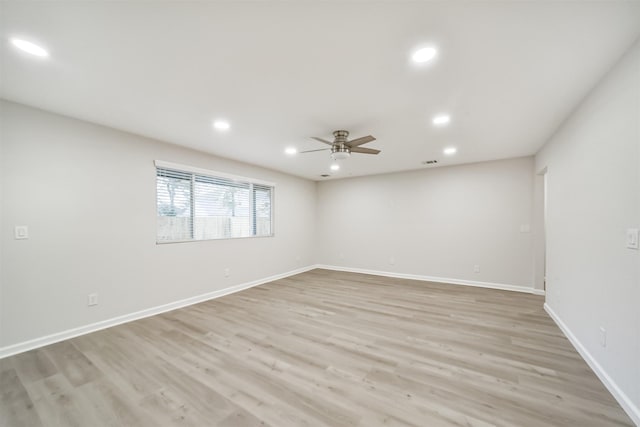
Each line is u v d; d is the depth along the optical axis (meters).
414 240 5.47
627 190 1.62
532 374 2.02
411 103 2.39
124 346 2.52
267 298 4.11
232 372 2.07
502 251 4.61
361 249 6.17
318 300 3.99
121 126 2.99
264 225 5.32
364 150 3.24
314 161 4.69
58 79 2.00
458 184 5.00
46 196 2.59
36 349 2.46
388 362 2.21
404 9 1.33
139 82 2.05
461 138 3.39
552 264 3.17
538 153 3.99
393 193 5.73
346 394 1.80
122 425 1.54
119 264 3.11
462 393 1.80
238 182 4.76
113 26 1.44
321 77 1.98
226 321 3.15
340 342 2.58
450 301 3.90
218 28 1.46
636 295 1.53
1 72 1.90
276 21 1.41
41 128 2.56
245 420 1.56
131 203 3.23
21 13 1.33
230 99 2.33
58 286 2.65
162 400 1.75
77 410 1.66
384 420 1.56
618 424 1.52
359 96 2.27
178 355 2.34
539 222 4.24
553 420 1.55
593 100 2.08
